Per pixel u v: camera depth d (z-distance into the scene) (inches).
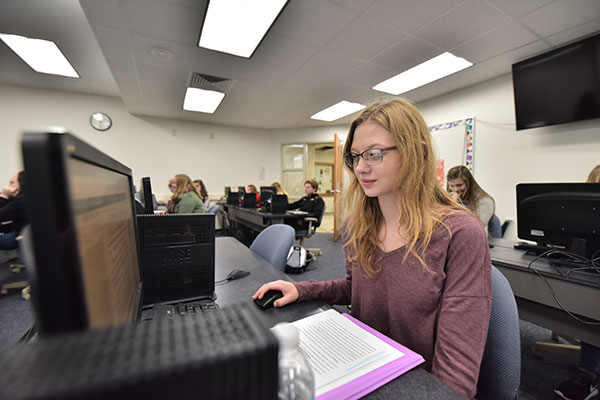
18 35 107.6
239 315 10.5
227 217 207.2
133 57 109.0
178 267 33.3
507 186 127.0
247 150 239.3
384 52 105.1
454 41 97.4
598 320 39.1
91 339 8.0
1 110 158.9
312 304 30.4
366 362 19.6
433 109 159.3
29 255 7.3
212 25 87.3
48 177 7.1
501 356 24.4
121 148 191.8
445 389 17.8
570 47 97.6
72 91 174.4
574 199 45.2
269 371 9.0
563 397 46.4
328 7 78.9
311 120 212.4
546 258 50.9
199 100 165.0
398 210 26.7
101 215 12.3
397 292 25.7
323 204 146.9
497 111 129.6
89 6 78.3
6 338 63.7
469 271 22.6
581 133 104.9
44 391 6.2
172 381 7.4
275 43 98.9
